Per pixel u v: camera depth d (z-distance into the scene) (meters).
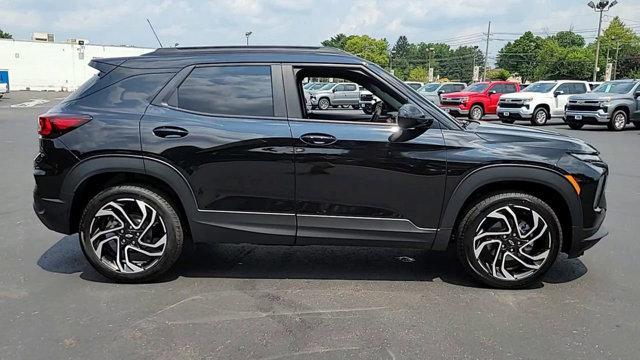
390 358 3.18
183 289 4.22
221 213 4.16
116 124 4.12
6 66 53.53
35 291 4.15
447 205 4.11
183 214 4.31
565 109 20.66
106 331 3.49
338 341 3.38
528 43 119.69
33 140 13.78
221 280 4.42
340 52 4.35
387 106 4.57
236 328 3.55
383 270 4.70
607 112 19.14
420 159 4.06
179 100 4.20
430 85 30.81
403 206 4.12
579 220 4.14
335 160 4.05
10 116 21.52
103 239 4.27
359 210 4.14
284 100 4.17
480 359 3.17
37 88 55.31
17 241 5.44
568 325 3.63
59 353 3.21
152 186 4.25
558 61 88.50
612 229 6.11
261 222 4.17
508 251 4.18
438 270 4.71
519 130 4.43
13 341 3.35
